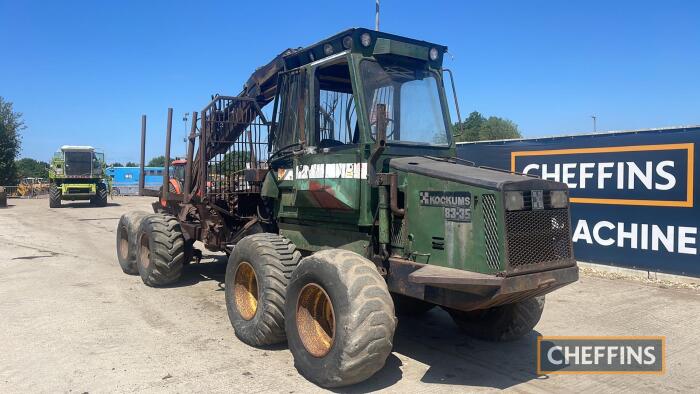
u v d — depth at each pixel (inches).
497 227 158.9
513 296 163.8
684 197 334.6
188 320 253.0
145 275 324.5
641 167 353.7
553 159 403.2
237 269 227.0
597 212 378.0
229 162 308.7
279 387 175.5
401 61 207.9
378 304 163.3
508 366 200.8
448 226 171.2
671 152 339.3
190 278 348.8
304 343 182.1
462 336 236.7
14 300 288.0
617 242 367.9
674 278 340.8
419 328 248.7
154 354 205.6
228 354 206.8
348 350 160.7
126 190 1875.0
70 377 181.9
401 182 186.7
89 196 1132.5
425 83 215.5
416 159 196.5
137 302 285.9
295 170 221.9
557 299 303.0
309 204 214.7
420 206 180.2
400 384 181.9
